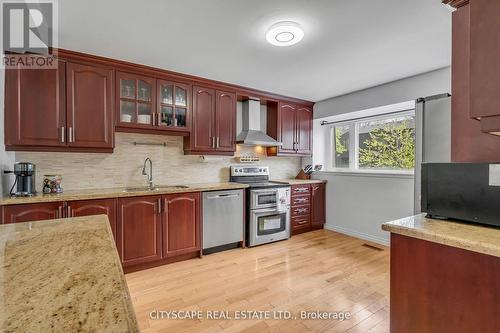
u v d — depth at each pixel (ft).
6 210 6.84
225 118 11.67
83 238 3.33
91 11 5.91
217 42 7.52
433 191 4.43
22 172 7.45
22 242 3.16
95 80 8.65
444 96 7.66
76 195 7.71
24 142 7.63
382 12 6.00
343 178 13.52
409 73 10.04
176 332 5.72
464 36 4.18
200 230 10.09
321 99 14.15
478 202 3.92
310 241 12.14
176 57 8.64
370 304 6.81
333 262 9.56
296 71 9.91
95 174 9.70
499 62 2.99
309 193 13.69
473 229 3.76
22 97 7.63
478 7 3.15
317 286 7.75
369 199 12.34
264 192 11.66
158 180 11.00
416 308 3.92
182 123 10.59
